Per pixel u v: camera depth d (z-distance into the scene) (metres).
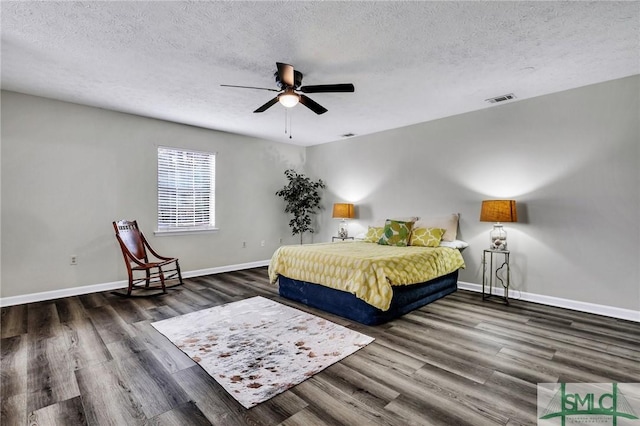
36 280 3.71
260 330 2.86
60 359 2.29
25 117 3.62
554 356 2.36
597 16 2.13
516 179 3.86
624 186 3.16
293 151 6.52
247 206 5.77
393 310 3.12
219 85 3.33
